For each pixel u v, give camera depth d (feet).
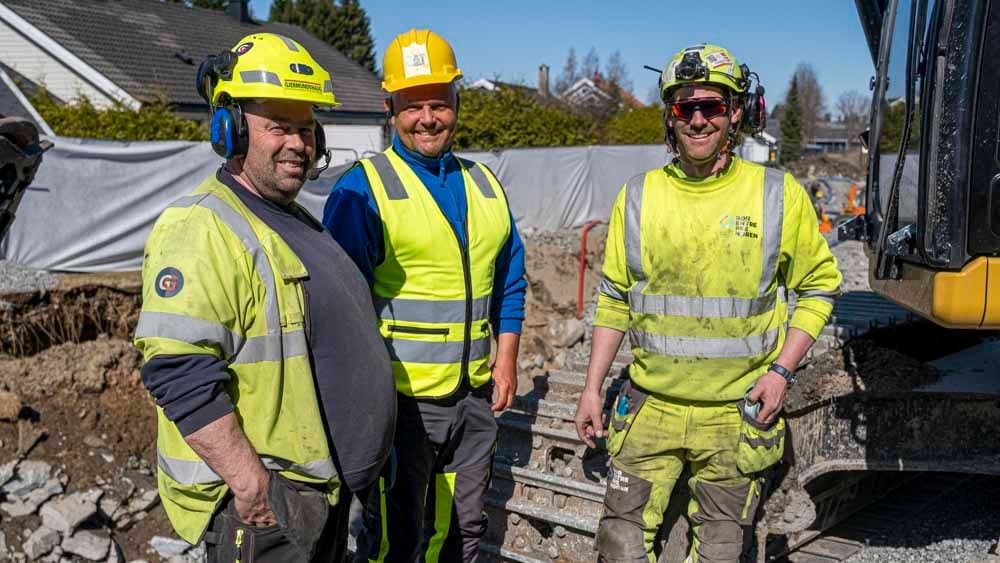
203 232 6.93
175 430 7.30
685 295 9.27
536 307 28.53
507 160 44.70
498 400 10.43
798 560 13.35
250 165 7.44
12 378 19.02
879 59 12.75
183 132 41.24
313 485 7.45
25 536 15.29
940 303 9.12
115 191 27.89
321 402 7.53
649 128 86.48
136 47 68.28
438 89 9.66
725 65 8.78
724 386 9.29
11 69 59.82
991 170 8.84
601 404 9.98
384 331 9.85
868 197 13.07
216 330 6.78
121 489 17.31
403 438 9.88
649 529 9.87
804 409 11.50
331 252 7.84
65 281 23.52
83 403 19.15
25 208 26.17
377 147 66.33
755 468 9.33
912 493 15.69
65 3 68.74
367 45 167.63
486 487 10.52
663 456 9.71
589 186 49.03
